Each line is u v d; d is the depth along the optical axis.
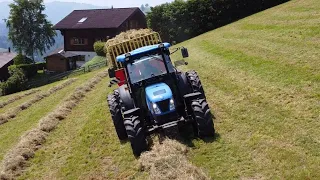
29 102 20.95
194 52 20.34
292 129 7.61
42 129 12.44
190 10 33.25
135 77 8.82
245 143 7.54
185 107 8.34
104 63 39.50
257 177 6.25
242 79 12.12
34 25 62.97
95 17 53.31
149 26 35.06
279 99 9.39
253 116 8.80
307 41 13.91
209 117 7.98
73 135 11.31
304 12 19.88
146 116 8.55
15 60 53.44
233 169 6.68
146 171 7.44
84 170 8.43
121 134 9.55
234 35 21.25
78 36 52.69
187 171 6.71
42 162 9.63
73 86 22.62
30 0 62.75
